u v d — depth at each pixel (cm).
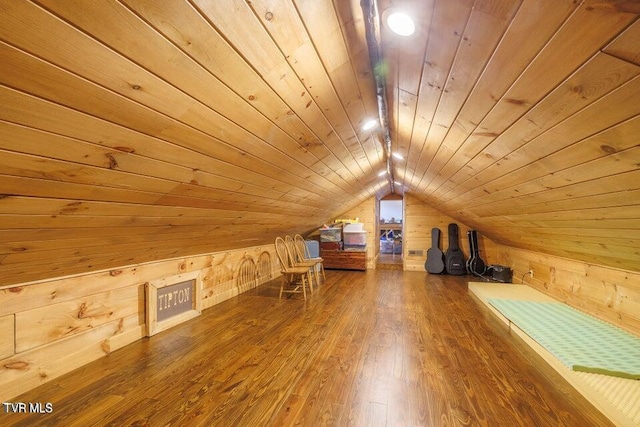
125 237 201
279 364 216
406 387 188
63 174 118
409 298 396
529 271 433
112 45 81
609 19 65
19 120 89
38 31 69
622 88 81
